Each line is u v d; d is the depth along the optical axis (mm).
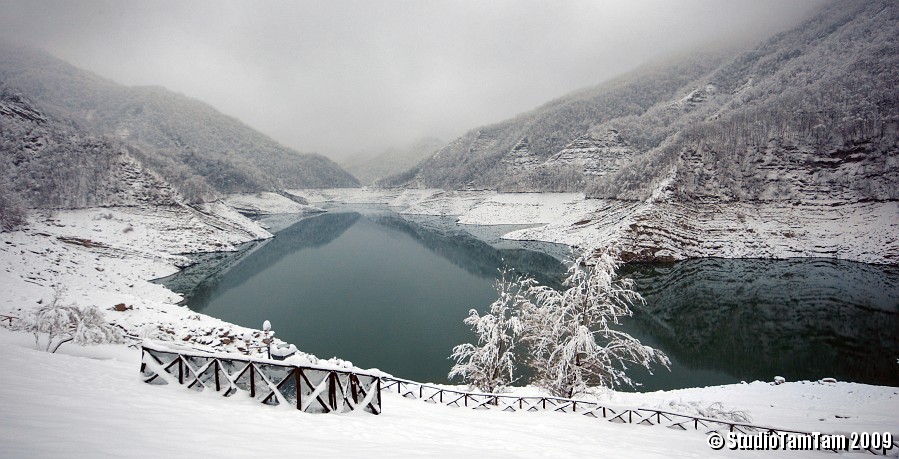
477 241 110062
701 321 46312
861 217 81188
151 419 8062
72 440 5789
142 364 12914
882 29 158875
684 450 12273
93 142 106438
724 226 85875
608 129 188000
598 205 118375
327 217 184000
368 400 13117
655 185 97625
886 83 98500
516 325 21750
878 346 38375
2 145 91312
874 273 65812
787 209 87500
